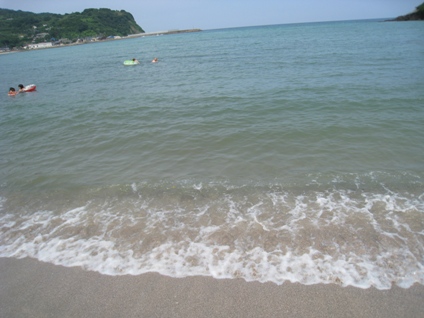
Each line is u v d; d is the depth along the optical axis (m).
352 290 4.21
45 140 11.27
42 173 8.45
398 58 24.55
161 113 13.57
